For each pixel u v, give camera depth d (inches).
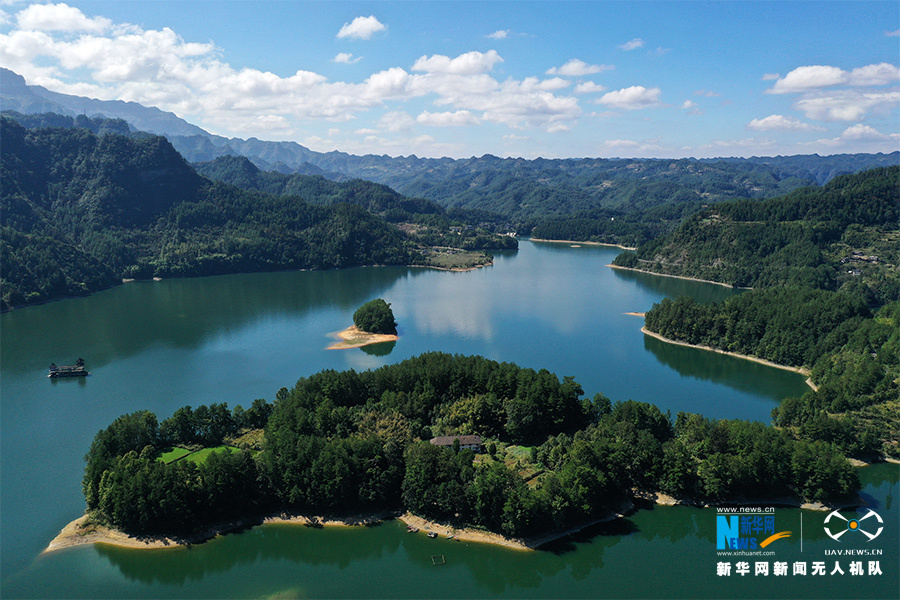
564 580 5211.6
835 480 6146.7
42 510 6156.5
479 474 5994.1
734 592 5024.6
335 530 5836.6
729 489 6269.7
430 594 5054.1
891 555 5477.4
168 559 5442.9
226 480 5935.0
